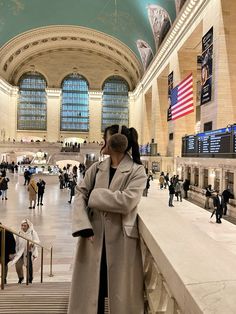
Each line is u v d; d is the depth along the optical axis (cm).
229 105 1552
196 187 1587
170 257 115
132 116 4703
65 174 2327
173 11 2347
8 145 4075
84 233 166
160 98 3052
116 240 171
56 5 3147
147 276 174
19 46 3847
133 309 164
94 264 171
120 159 186
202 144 1526
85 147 4159
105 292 175
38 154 3803
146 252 181
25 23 3406
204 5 1767
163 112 3055
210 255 117
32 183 1503
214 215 1165
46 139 4638
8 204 1593
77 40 4075
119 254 169
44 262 773
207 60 1698
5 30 3366
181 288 96
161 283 142
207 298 84
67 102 4719
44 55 4516
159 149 3041
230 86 1551
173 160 2388
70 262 776
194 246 128
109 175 185
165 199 1551
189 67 2312
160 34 2806
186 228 156
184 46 2217
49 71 4588
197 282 94
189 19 2014
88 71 4650
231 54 1553
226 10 1554
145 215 181
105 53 4394
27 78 4638
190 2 1884
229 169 1186
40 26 3531
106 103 4781
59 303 289
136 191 168
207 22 1736
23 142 4109
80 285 173
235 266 107
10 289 384
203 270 103
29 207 1505
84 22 3462
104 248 173
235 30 1559
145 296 178
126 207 164
